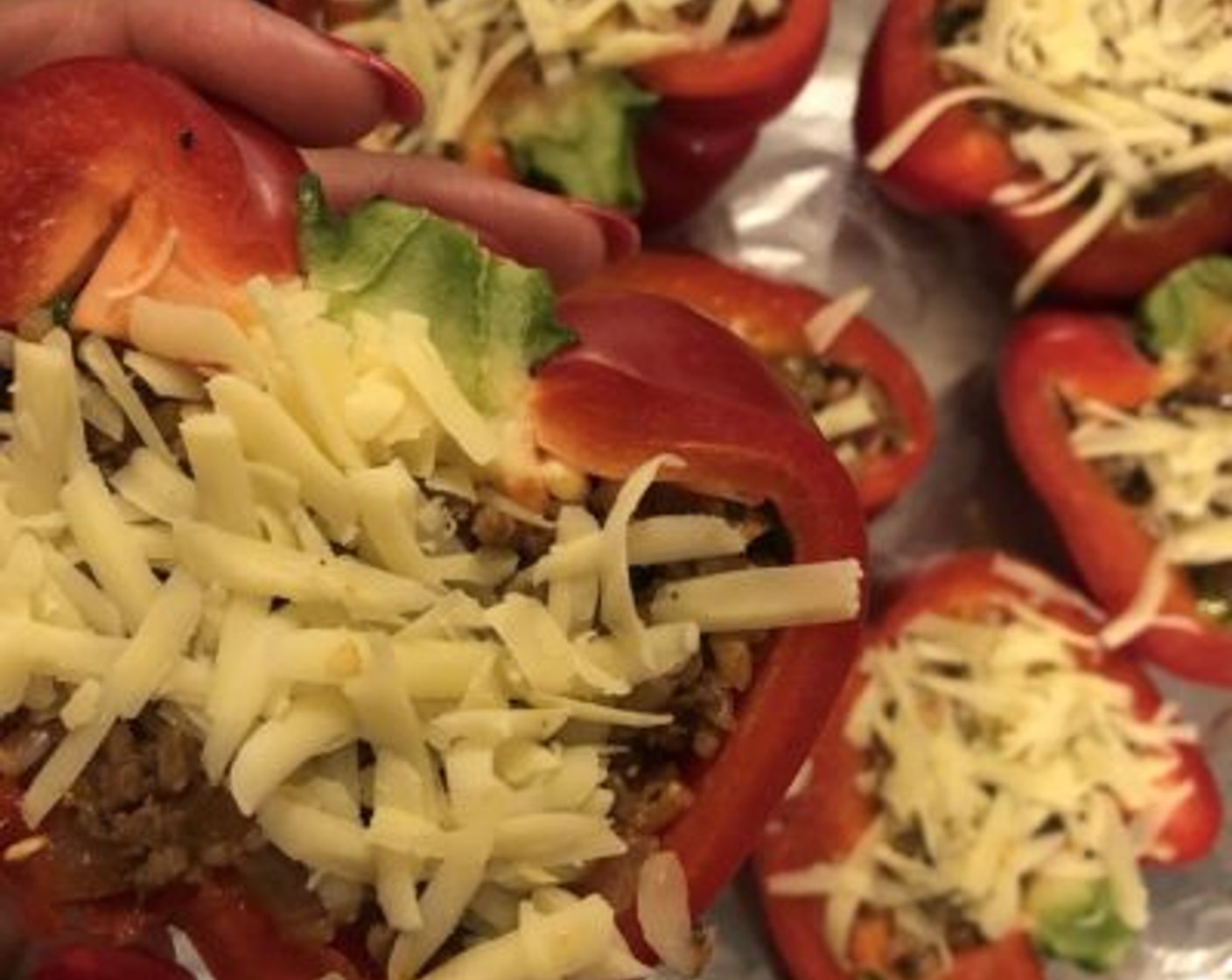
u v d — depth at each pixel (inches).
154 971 7.8
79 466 6.1
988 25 9.6
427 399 6.0
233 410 5.9
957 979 9.4
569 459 6.3
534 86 9.2
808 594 6.5
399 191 7.4
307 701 5.9
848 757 9.4
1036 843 9.3
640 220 10.3
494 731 6.0
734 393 6.7
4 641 5.9
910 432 9.9
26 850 6.2
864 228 10.8
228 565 5.9
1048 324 10.0
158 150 6.2
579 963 6.2
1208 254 9.9
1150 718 9.8
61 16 7.0
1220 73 9.5
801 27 9.4
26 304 6.2
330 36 8.1
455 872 6.0
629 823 6.6
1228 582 9.8
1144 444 9.7
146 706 6.1
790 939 9.3
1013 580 9.9
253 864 6.2
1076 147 9.6
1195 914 10.1
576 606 6.2
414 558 6.0
